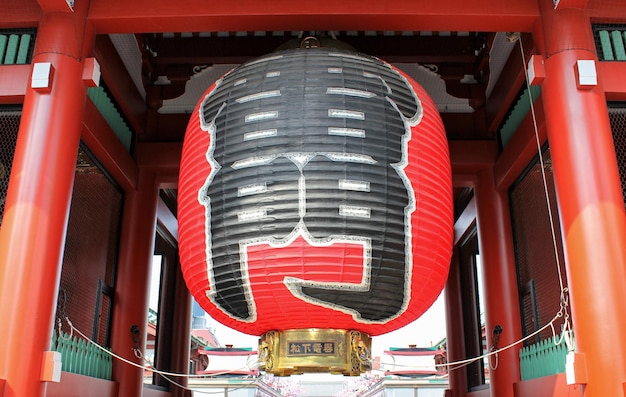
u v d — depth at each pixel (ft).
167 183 28.19
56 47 18.21
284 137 15.19
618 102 19.10
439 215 15.72
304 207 14.32
